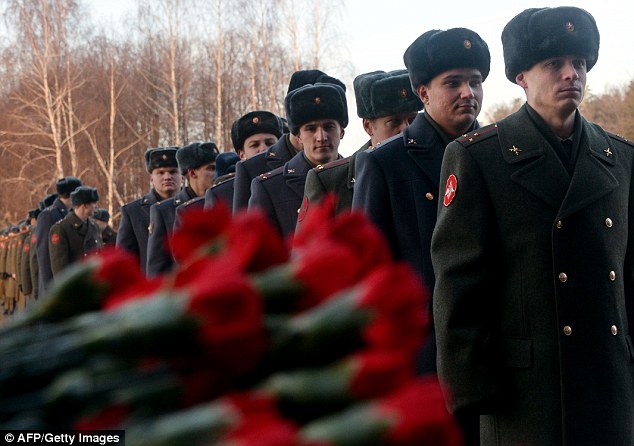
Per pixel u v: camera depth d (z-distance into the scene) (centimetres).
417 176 668
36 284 2688
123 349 121
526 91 554
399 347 120
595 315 515
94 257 144
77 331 128
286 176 902
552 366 512
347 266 132
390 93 810
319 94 888
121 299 138
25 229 3262
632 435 520
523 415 518
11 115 5944
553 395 511
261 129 1245
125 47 6619
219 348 120
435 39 679
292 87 1130
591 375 510
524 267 523
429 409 105
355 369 116
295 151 1027
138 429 117
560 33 532
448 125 682
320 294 130
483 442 552
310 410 117
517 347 522
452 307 523
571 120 545
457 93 674
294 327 123
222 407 110
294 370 125
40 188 6588
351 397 116
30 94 6322
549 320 515
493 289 532
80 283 139
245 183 1020
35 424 122
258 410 111
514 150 536
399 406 106
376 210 660
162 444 107
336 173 746
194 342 120
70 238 2012
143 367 124
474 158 539
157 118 6688
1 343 131
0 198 6612
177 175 1521
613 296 523
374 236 145
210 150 1354
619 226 538
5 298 3372
